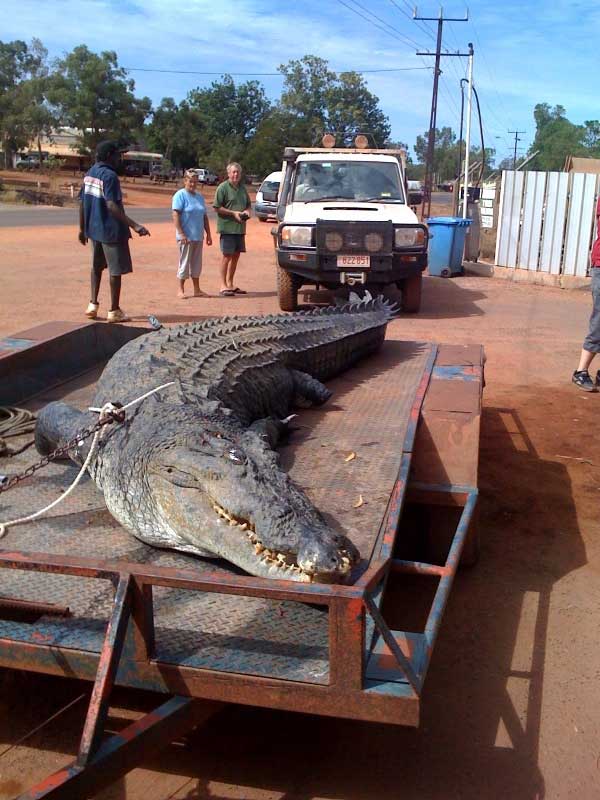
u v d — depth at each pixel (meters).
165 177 81.31
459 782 2.92
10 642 2.64
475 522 4.33
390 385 6.03
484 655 3.71
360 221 10.88
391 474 4.07
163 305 12.64
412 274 11.33
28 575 3.12
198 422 3.64
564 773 2.97
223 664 2.54
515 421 7.32
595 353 8.29
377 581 2.56
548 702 3.38
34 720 3.18
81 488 4.10
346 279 11.15
